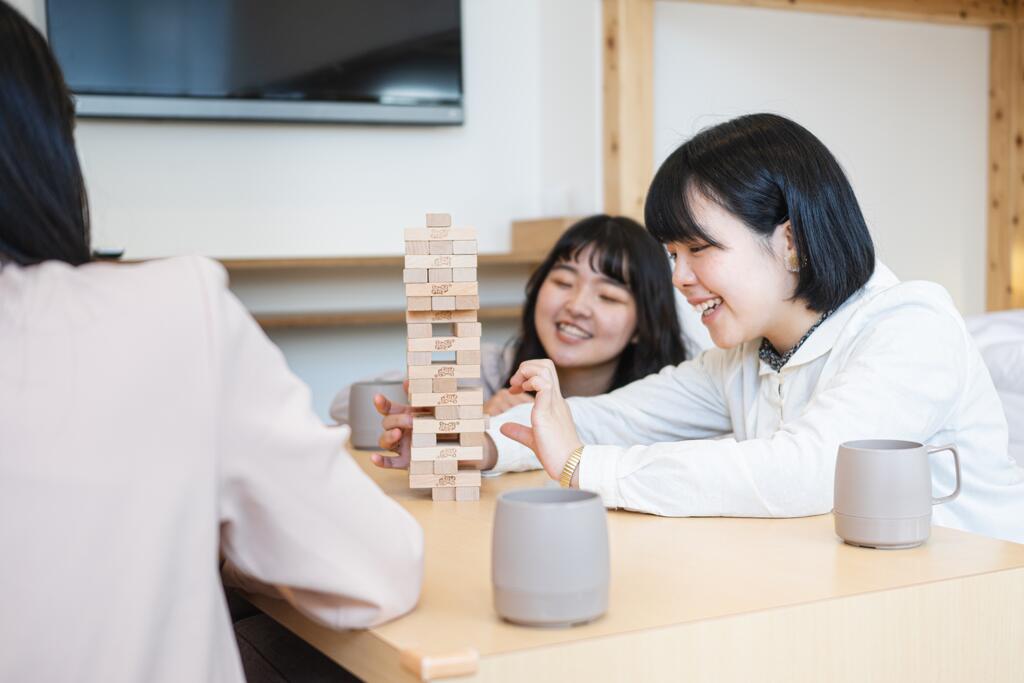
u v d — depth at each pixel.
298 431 0.72
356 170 3.68
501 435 1.40
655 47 3.67
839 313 1.30
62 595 0.65
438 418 1.24
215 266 0.74
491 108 3.83
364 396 1.65
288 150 3.60
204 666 0.68
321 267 3.65
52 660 0.65
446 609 0.81
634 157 3.45
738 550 0.99
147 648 0.66
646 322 1.95
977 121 4.30
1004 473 1.32
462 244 1.21
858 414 1.14
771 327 1.34
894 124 4.13
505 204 3.87
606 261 1.93
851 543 1.00
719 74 3.78
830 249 1.26
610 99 3.46
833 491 1.08
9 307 0.69
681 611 0.80
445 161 3.78
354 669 0.80
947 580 0.89
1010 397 2.20
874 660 0.86
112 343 0.68
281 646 1.30
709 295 1.33
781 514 1.12
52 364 0.67
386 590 0.77
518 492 0.80
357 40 3.57
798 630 0.82
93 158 3.42
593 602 0.77
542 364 1.24
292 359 3.66
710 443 1.16
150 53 3.37
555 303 1.98
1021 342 2.37
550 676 0.73
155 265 0.73
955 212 4.29
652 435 1.56
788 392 1.34
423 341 1.22
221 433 0.69
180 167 3.49
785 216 1.27
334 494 0.74
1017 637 0.92
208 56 3.42
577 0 3.60
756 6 3.59
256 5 3.45
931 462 1.27
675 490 1.13
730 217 1.27
